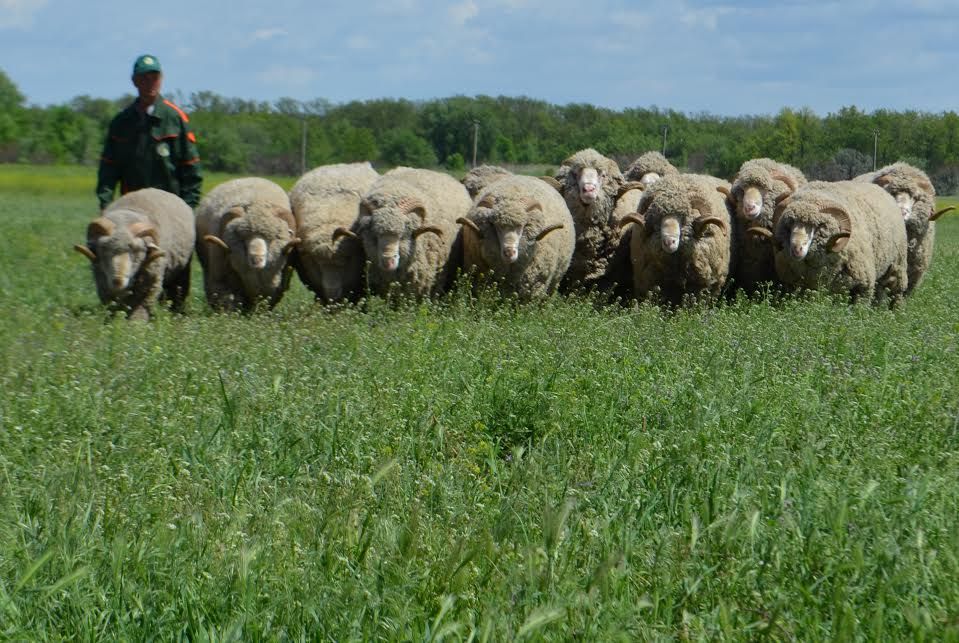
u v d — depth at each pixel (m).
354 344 11.66
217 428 8.18
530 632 4.95
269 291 16.52
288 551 5.84
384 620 5.23
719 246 17.00
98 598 5.36
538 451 8.38
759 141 75.62
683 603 5.66
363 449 8.26
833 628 5.19
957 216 59.47
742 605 5.71
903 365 11.12
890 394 9.85
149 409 8.89
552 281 17.53
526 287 16.64
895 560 5.76
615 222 18.52
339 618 5.21
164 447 7.80
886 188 19.94
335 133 87.50
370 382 9.89
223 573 5.55
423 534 6.27
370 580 5.58
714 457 7.72
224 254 16.55
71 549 5.70
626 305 18.94
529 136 89.69
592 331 12.73
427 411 9.03
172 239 16.64
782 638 5.38
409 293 16.39
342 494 6.87
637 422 9.05
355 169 18.39
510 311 15.73
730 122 89.06
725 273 17.28
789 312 14.53
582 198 17.94
